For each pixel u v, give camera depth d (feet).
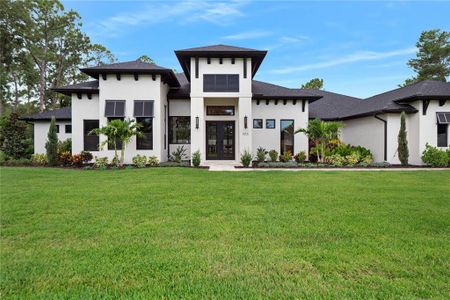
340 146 59.36
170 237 14.35
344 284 9.76
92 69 49.98
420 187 28.63
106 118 51.62
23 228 15.67
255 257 11.94
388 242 13.58
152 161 50.55
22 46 103.65
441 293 9.16
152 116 51.49
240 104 53.16
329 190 26.91
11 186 28.68
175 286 9.68
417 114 53.83
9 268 10.89
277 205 20.98
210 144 60.85
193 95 53.01
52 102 124.57
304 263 11.38
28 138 63.62
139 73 51.42
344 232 15.05
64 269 10.87
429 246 13.09
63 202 21.71
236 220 17.20
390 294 9.09
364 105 69.87
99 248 12.92
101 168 45.37
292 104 62.23
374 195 24.54
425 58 115.14
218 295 9.10
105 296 9.05
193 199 22.90
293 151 62.03
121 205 20.90
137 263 11.37
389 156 55.52
